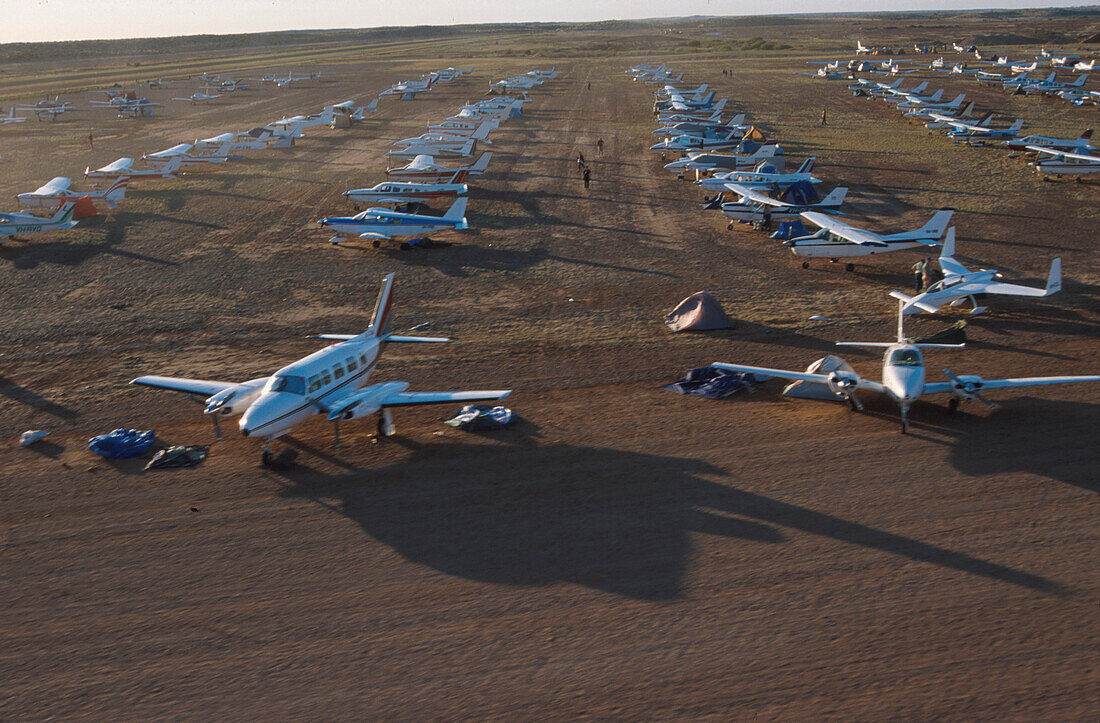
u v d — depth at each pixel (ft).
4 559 51.55
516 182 208.23
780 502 57.41
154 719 38.22
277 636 43.93
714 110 318.65
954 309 105.19
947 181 200.75
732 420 72.33
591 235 151.94
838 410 74.18
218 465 64.85
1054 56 644.27
